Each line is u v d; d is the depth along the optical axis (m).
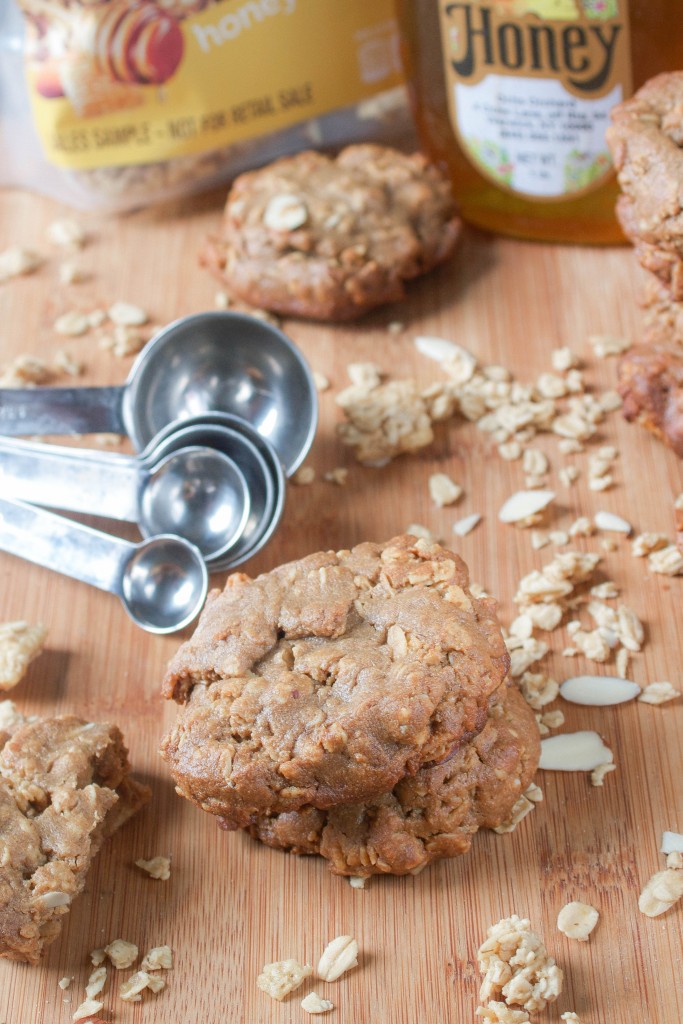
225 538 0.52
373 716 0.46
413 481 0.54
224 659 0.47
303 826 0.47
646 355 0.52
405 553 0.48
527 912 0.47
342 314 0.56
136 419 0.54
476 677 0.46
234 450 0.52
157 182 0.60
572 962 0.46
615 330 0.56
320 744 0.46
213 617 0.48
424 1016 0.46
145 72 0.57
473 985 0.46
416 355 0.56
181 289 0.58
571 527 0.52
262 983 0.46
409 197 0.56
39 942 0.46
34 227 0.60
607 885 0.47
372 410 0.54
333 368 0.56
